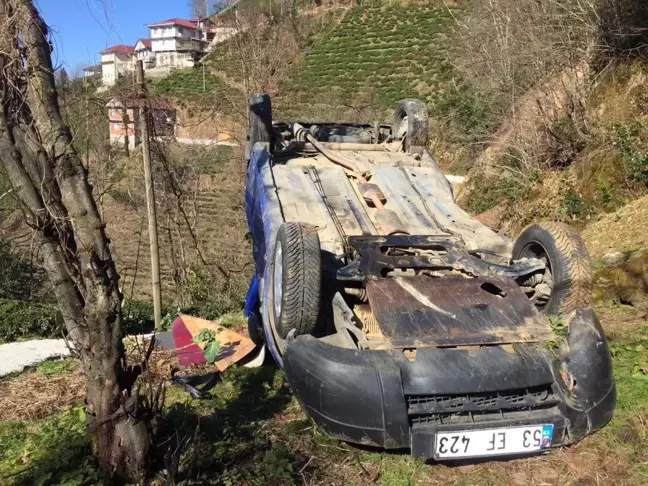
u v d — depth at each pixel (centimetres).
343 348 370
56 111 297
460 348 371
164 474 329
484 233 514
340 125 764
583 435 363
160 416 348
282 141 704
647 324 593
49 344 692
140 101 795
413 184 587
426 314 390
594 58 1234
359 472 358
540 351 375
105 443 320
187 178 1338
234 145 1614
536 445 354
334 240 486
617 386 451
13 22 281
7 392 517
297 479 348
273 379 511
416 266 446
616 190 973
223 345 564
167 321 823
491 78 1766
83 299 314
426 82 3194
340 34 4162
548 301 434
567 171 1120
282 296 396
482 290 416
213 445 371
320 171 593
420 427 348
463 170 2014
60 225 300
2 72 284
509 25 1644
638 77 1088
